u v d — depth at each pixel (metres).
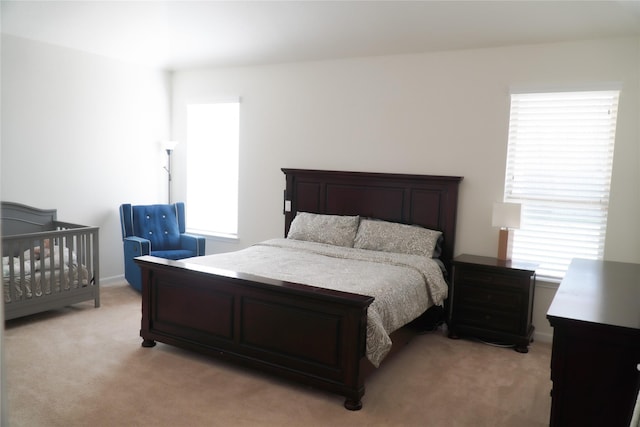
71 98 4.84
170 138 5.97
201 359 3.37
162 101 5.83
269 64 5.22
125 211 5.12
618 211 3.72
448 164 4.36
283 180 5.27
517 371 3.35
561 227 3.99
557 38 3.78
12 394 2.78
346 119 4.82
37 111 4.55
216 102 5.58
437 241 4.29
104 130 5.19
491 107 4.14
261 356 3.06
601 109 3.79
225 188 5.73
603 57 3.71
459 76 4.25
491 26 3.71
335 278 3.32
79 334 3.79
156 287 3.49
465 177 4.29
